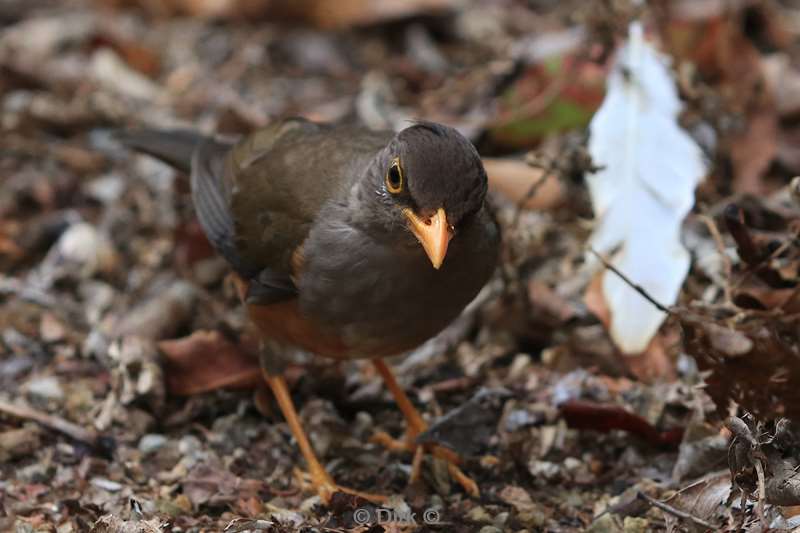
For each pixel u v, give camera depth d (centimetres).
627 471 1016
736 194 1256
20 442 1052
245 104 1595
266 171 1036
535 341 1201
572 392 1098
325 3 1769
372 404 1136
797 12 1725
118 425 1088
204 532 938
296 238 973
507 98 1415
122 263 1339
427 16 1742
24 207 1441
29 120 1564
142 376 1098
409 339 975
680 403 1062
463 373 1166
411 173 871
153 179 1459
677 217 1095
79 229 1360
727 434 957
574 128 1384
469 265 938
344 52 1733
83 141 1562
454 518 959
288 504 995
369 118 1550
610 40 1248
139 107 1598
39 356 1195
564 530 941
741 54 1427
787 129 1419
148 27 1803
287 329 1012
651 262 1088
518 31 1723
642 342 1085
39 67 1644
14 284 1312
